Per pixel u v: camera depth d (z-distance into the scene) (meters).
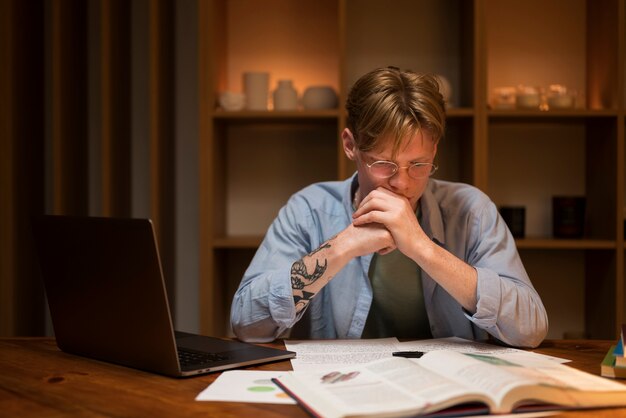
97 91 3.04
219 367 1.16
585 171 2.89
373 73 1.45
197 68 3.00
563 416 0.89
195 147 3.00
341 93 2.57
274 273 1.47
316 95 2.66
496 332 1.38
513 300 1.38
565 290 2.91
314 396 0.94
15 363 1.25
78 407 0.96
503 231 1.62
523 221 2.67
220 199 2.80
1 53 2.58
